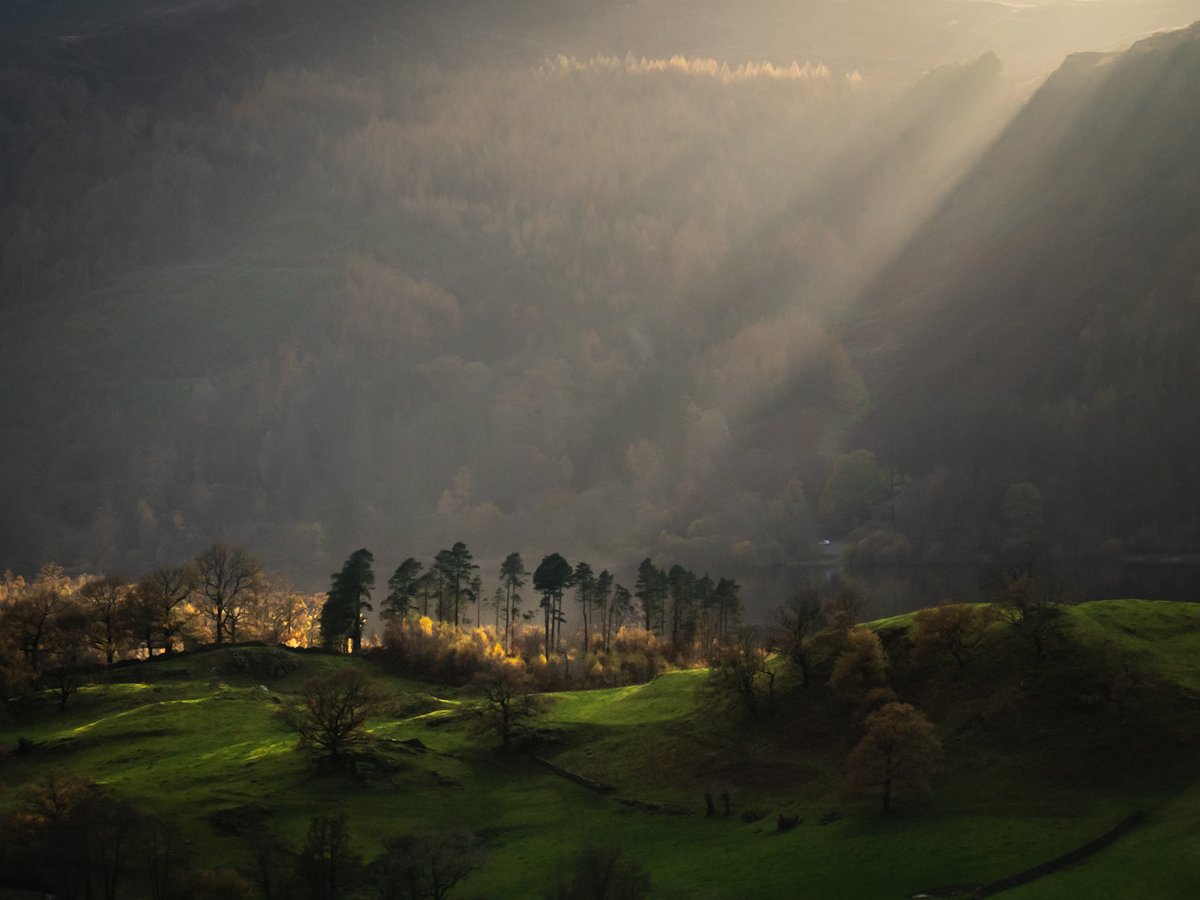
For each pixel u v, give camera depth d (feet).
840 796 327.88
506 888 297.12
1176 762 313.53
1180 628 395.55
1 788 345.92
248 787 362.12
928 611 409.28
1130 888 248.73
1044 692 360.07
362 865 296.51
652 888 276.62
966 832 293.64
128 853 287.69
